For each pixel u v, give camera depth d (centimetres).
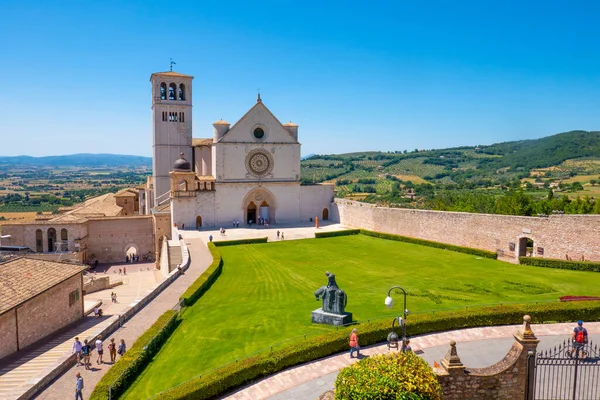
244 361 2689
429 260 5775
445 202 12206
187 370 2748
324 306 3466
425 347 2995
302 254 6275
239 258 6009
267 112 8762
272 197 8931
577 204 8169
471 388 2112
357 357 2906
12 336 3272
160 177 9719
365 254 6253
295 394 2480
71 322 4262
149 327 3509
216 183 8412
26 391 2484
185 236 7462
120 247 8519
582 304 3447
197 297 4234
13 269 3812
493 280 4603
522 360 2138
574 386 2098
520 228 5612
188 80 9762
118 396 2459
